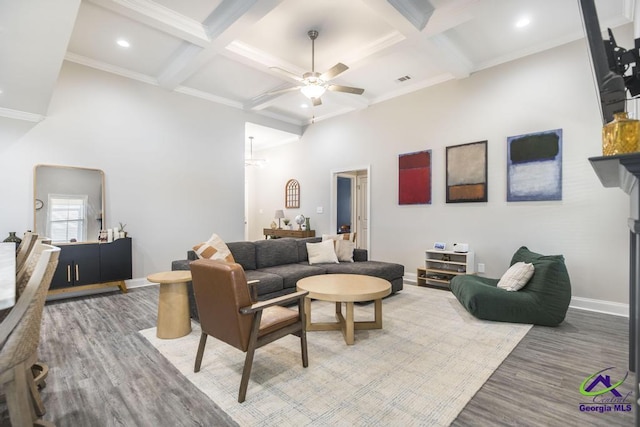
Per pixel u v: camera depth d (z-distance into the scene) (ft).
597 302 11.57
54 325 10.06
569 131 12.18
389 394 6.20
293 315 7.13
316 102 13.20
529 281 10.47
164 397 6.10
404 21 10.30
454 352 8.09
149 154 15.93
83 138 13.97
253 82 16.43
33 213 12.76
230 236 19.17
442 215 15.89
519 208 13.42
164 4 10.28
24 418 3.77
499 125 13.96
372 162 19.10
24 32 7.01
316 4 10.34
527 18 11.09
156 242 16.17
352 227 24.95
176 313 9.07
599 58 3.79
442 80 15.83
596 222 11.65
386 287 9.35
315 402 5.94
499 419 5.44
